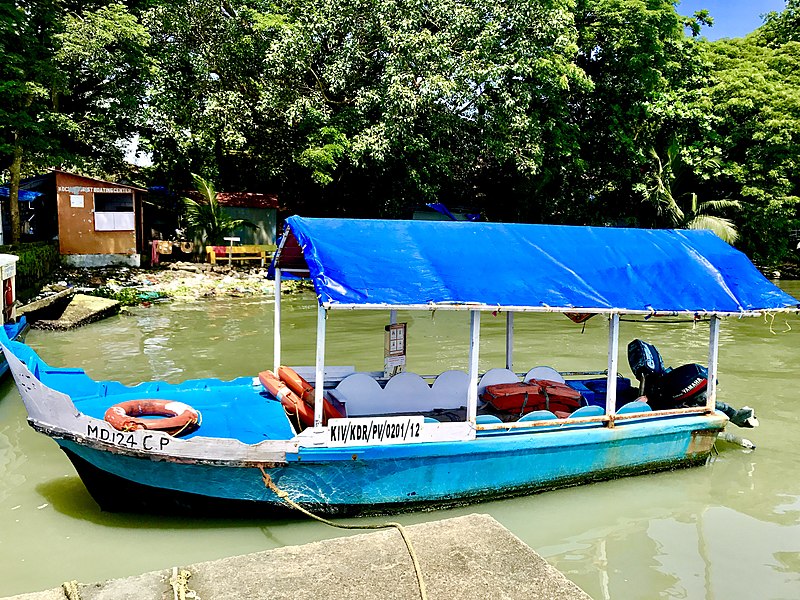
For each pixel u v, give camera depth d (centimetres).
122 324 1541
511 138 2464
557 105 2589
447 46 2361
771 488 730
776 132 2684
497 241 755
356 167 2600
